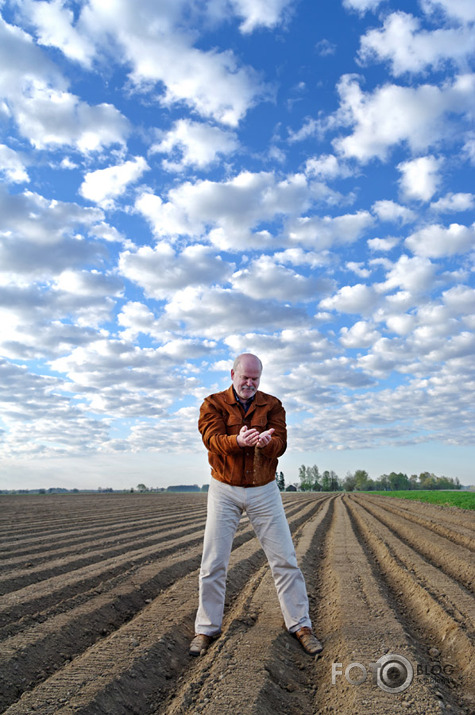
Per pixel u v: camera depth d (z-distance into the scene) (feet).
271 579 21.26
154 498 138.51
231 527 14.12
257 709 9.77
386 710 9.70
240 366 13.80
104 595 18.72
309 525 47.34
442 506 66.18
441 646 13.84
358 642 13.14
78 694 10.54
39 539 36.63
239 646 12.96
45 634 14.16
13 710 9.94
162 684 11.92
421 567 23.30
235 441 13.26
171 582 22.50
